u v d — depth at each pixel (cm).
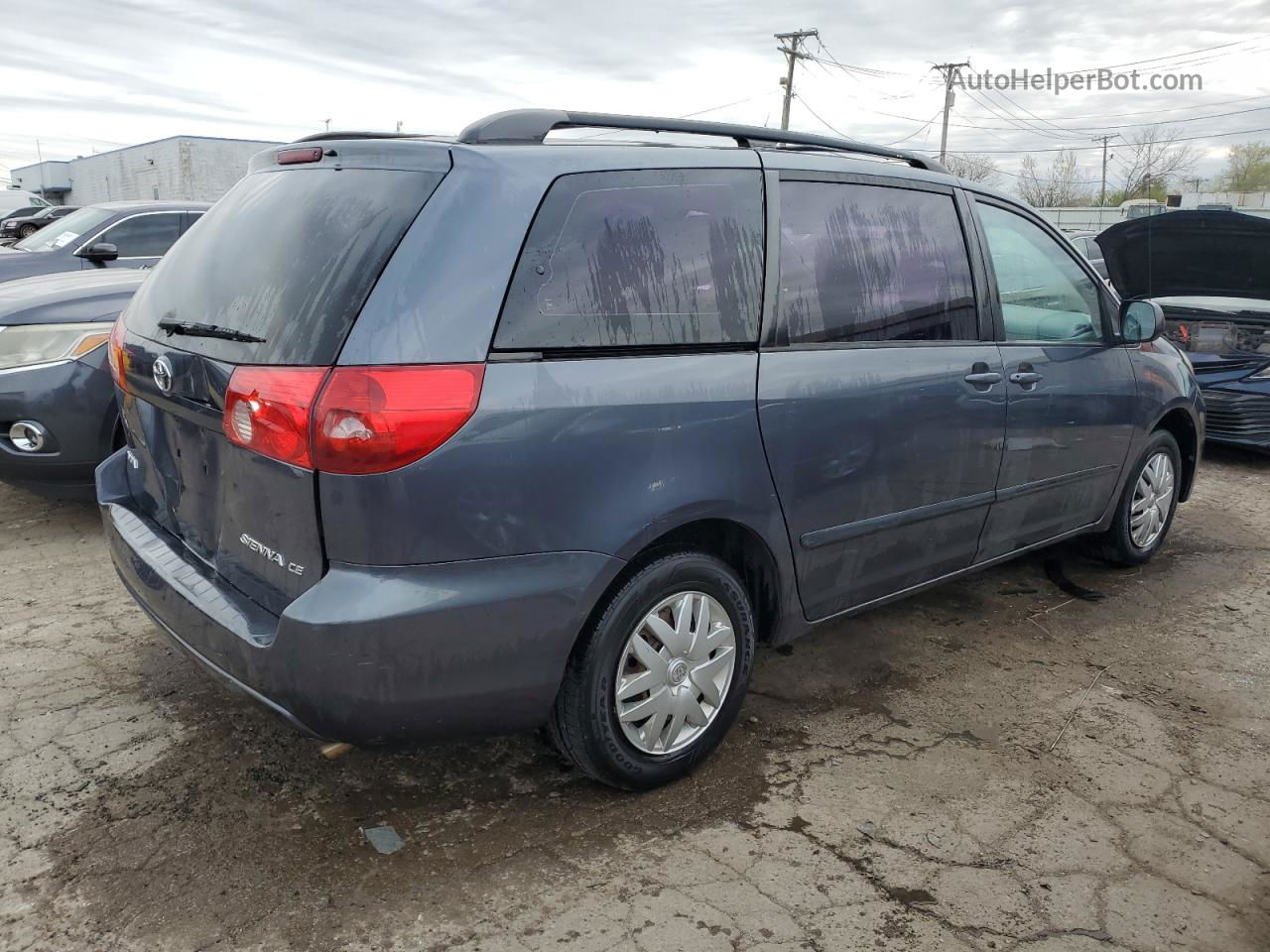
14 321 453
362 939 219
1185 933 231
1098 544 470
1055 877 249
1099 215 4131
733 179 282
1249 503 611
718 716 288
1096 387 405
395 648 219
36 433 449
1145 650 391
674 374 257
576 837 258
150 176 4081
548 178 243
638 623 262
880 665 370
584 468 238
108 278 531
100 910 226
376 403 211
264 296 238
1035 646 393
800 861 252
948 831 267
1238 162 6644
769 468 279
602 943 221
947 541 351
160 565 264
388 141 250
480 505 224
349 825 260
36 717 307
